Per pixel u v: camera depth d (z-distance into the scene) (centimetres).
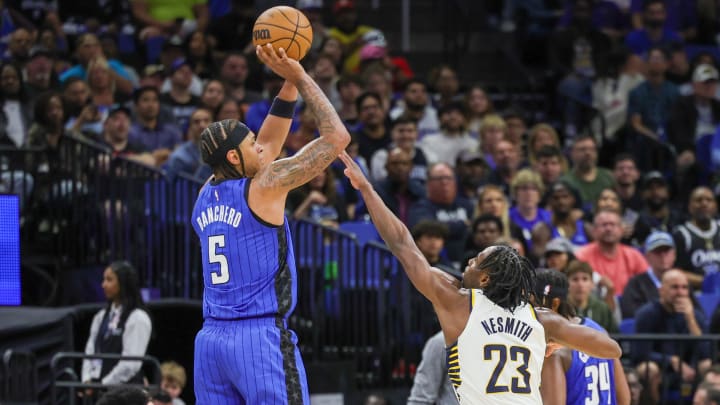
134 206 1334
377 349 1243
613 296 1287
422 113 1722
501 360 655
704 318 1273
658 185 1566
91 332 1169
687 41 2114
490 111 1770
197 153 1438
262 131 696
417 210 1396
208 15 2022
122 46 1989
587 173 1579
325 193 1391
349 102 1683
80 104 1589
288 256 662
